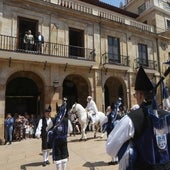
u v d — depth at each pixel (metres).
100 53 18.56
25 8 15.66
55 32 16.59
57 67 16.33
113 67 18.67
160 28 22.94
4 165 7.87
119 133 2.05
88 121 12.80
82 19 18.06
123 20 20.53
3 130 13.74
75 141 12.12
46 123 7.55
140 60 20.92
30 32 15.02
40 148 10.83
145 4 24.31
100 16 18.62
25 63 15.20
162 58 22.55
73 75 18.33
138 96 2.31
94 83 17.97
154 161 2.04
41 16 16.22
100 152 9.20
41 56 15.04
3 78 14.33
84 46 17.86
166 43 23.25
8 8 15.06
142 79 2.27
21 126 14.41
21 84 16.75
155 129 2.10
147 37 21.97
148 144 2.07
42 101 16.41
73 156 8.62
